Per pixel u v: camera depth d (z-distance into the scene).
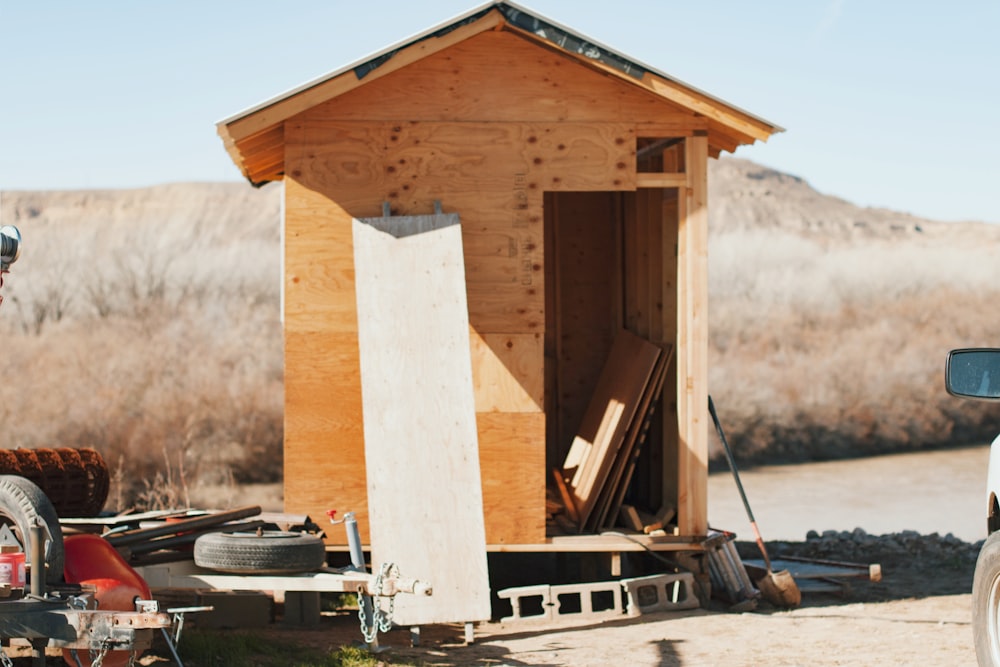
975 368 6.36
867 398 32.44
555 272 14.21
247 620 9.61
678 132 10.66
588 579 11.19
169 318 34.81
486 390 10.45
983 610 6.38
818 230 52.50
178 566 8.54
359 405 10.35
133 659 7.09
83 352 31.86
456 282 9.95
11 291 35.75
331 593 10.91
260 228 42.88
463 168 10.49
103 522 9.96
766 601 10.92
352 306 10.38
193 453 27.19
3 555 6.80
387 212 10.29
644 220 12.93
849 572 11.59
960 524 19.39
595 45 10.12
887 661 8.36
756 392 32.66
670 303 11.88
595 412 13.13
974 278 44.47
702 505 10.70
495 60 10.55
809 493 23.31
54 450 11.33
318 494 10.29
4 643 7.42
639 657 8.62
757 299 41.84
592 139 10.59
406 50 10.10
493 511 10.41
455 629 9.84
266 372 31.42
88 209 44.97
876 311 41.12
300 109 10.02
